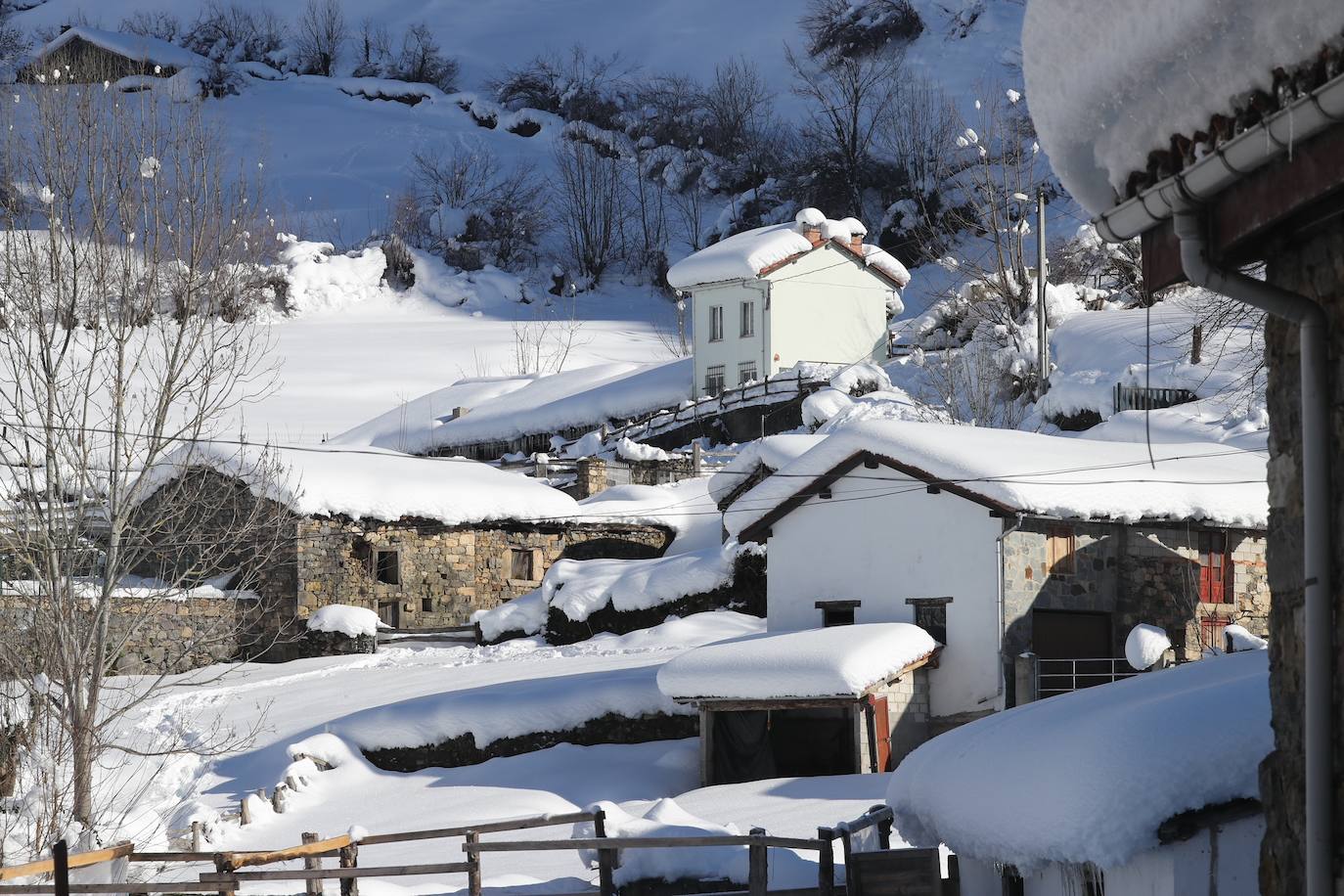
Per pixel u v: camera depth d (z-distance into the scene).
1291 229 10.27
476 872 21.19
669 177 188.00
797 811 35.34
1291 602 10.70
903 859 20.03
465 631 67.12
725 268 97.19
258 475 60.62
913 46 199.00
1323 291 10.21
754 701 42.09
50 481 34.38
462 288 157.38
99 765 40.25
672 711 46.41
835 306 98.25
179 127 39.91
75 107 37.94
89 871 20.58
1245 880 17.27
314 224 172.00
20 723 33.62
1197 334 65.81
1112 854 16.50
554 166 196.62
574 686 48.31
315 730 50.03
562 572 66.56
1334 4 8.16
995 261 109.31
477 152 197.50
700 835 23.22
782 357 96.06
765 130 194.00
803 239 97.44
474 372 127.25
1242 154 9.12
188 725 52.16
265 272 141.38
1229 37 9.09
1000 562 43.28
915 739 43.72
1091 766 17.06
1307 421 10.00
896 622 44.66
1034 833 17.17
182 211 38.38
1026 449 46.06
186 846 38.34
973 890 20.98
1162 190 10.06
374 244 164.12
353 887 21.27
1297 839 10.52
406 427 106.06
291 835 40.59
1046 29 10.95
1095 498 43.25
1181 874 16.98
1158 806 16.69
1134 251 89.38
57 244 36.19
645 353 135.50
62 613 33.09
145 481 38.97
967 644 43.72
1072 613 45.00
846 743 43.19
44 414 35.72
